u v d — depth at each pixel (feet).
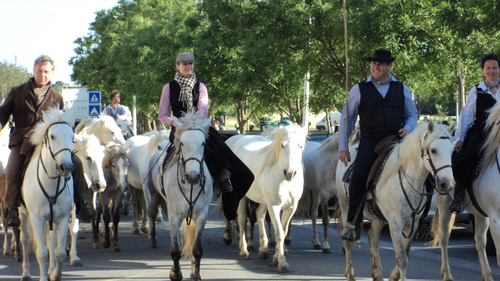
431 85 77.10
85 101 104.78
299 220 45.80
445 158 19.43
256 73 83.92
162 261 30.27
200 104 27.02
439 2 61.98
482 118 23.18
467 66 64.28
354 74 73.41
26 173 23.90
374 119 22.74
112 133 37.96
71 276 26.66
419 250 32.78
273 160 27.94
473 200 22.68
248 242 33.35
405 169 20.95
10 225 24.12
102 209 33.96
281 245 27.68
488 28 54.54
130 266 28.96
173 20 114.42
